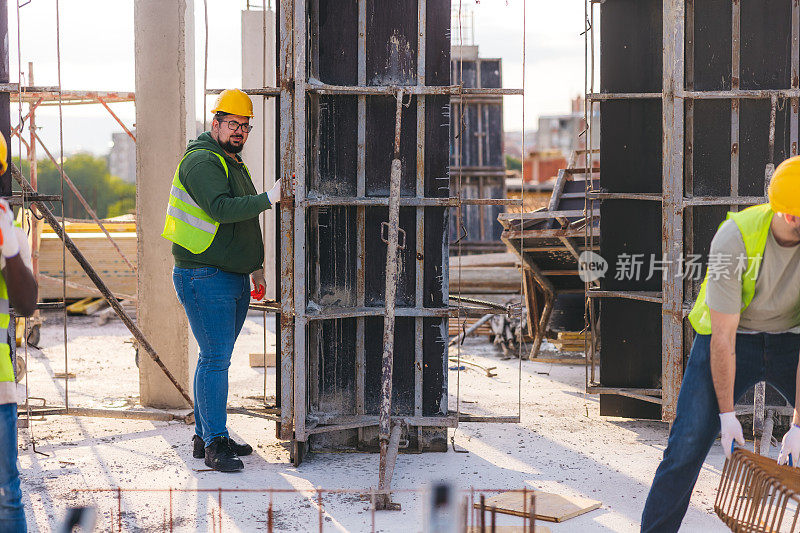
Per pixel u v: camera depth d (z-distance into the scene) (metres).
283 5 4.29
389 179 4.70
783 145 4.96
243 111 4.38
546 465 4.53
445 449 4.80
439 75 4.61
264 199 4.31
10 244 2.68
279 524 3.61
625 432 5.24
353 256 4.74
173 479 4.25
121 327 9.91
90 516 3.16
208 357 4.45
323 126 4.63
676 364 4.89
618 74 5.39
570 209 7.62
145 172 5.50
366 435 4.82
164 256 5.54
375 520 3.66
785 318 3.08
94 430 5.25
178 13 5.38
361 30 4.57
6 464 2.77
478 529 3.36
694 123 5.01
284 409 4.51
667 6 4.78
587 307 5.59
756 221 2.85
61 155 4.91
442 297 4.75
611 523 3.63
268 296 9.52
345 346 4.80
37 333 8.19
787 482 2.73
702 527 3.56
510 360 7.89
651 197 5.14
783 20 4.92
